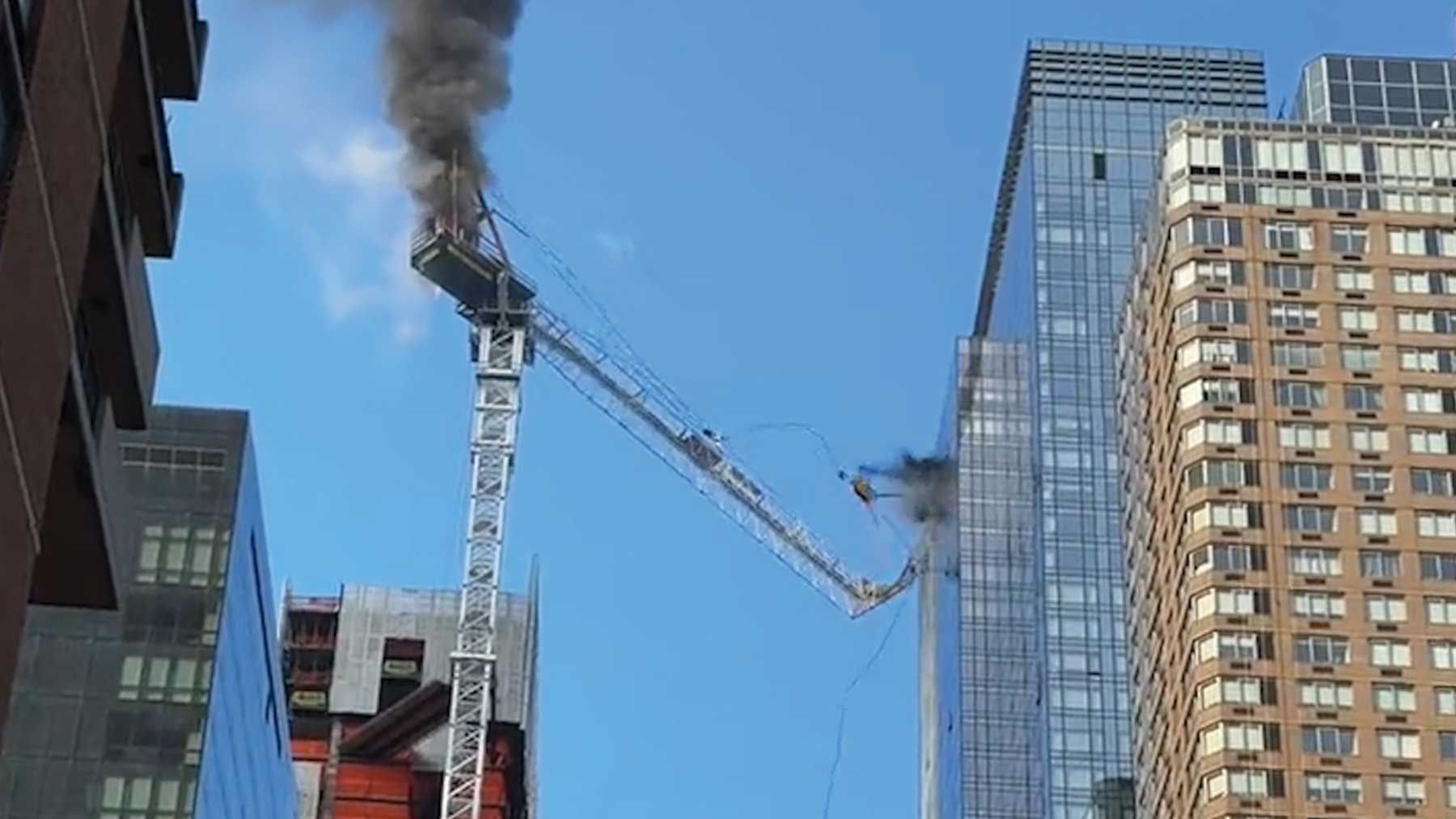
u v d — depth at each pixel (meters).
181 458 166.75
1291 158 177.75
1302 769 155.88
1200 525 164.75
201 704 156.38
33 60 59.94
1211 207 175.88
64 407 68.25
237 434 168.12
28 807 152.00
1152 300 183.88
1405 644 159.75
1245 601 161.75
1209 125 179.25
